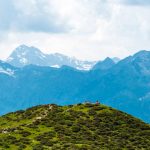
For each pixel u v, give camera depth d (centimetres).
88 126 13625
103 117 14275
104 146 12319
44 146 12131
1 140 12531
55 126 13525
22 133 13075
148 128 14075
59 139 12606
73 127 13438
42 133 13050
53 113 14550
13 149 12000
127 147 12456
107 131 13512
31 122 14188
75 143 12375
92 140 12750
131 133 13562
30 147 12081
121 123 14088
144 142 13000
